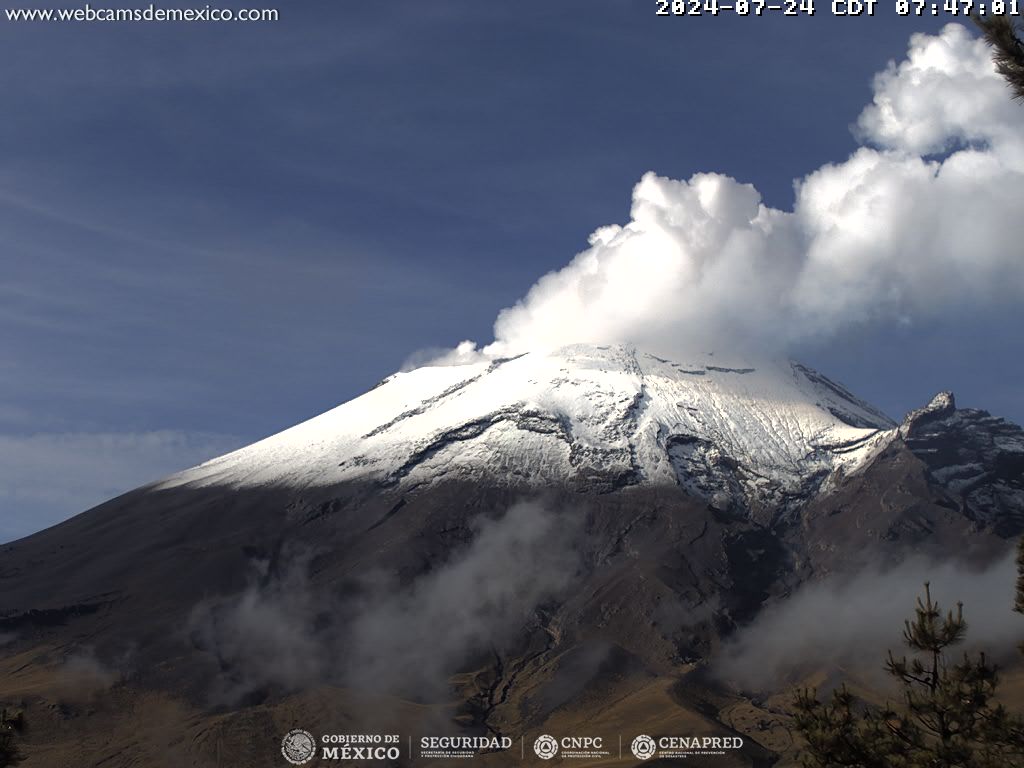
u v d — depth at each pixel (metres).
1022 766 54.12
